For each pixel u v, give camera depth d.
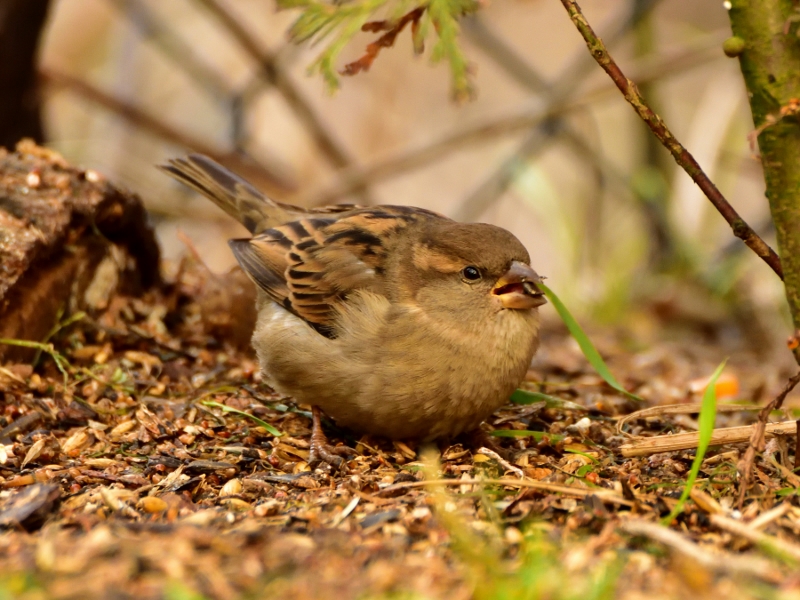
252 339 10.11
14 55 14.35
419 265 9.24
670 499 7.40
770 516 6.75
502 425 9.98
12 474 8.45
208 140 18.59
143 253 11.80
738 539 6.72
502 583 5.70
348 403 9.31
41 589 5.70
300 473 8.55
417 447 9.51
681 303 17.94
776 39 7.38
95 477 8.28
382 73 20.52
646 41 18.89
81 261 10.86
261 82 18.73
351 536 6.77
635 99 7.50
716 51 17.69
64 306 10.76
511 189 21.17
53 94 17.50
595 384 11.57
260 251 10.22
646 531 6.33
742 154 18.97
